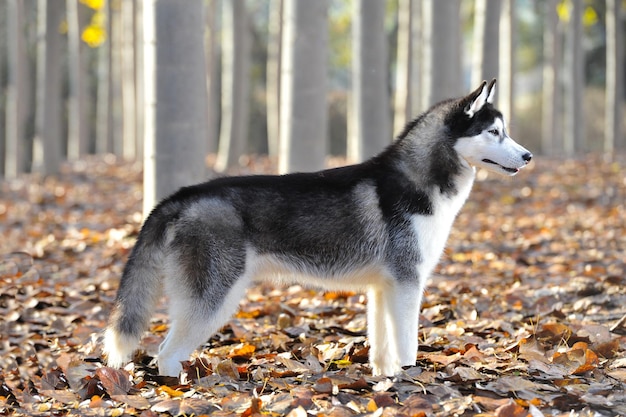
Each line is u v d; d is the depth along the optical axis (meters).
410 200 5.04
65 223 11.94
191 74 8.27
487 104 5.18
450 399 4.13
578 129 24.84
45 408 4.53
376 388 4.38
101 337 5.93
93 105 36.34
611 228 10.60
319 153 10.40
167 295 4.94
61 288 7.80
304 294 7.50
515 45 20.38
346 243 5.05
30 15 28.44
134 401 4.35
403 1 21.42
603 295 6.84
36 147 26.03
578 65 24.61
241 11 18.86
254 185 5.03
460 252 9.49
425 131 5.18
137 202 14.34
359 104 12.79
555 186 15.16
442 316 6.41
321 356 5.31
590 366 4.62
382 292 5.21
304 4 10.13
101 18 28.83
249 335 6.04
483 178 15.85
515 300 6.81
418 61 25.66
